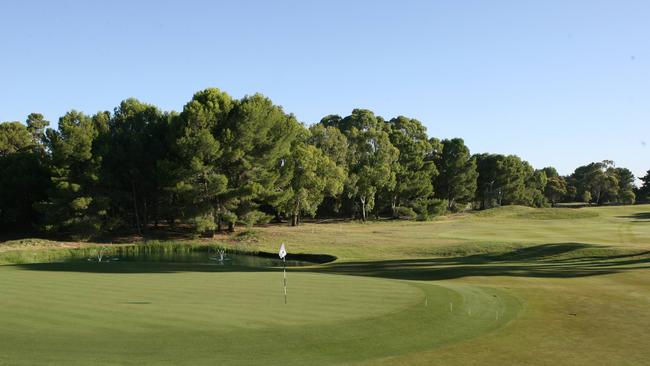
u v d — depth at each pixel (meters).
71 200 52.94
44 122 80.75
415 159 91.12
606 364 11.09
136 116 65.56
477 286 21.28
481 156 121.12
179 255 46.16
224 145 54.75
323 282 22.25
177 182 53.41
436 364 11.09
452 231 58.66
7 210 59.81
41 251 45.41
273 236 53.16
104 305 16.80
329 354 11.70
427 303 16.75
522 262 33.62
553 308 16.47
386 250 42.47
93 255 45.84
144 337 12.84
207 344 12.29
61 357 11.35
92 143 57.47
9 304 17.12
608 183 152.88
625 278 22.84
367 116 94.00
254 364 10.99
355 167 83.06
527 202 128.25
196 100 55.72
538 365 11.03
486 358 11.51
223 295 18.58
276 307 16.22
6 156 63.06
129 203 62.91
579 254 35.25
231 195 55.09
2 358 11.29
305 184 67.81
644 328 13.97
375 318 14.70
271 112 57.88
